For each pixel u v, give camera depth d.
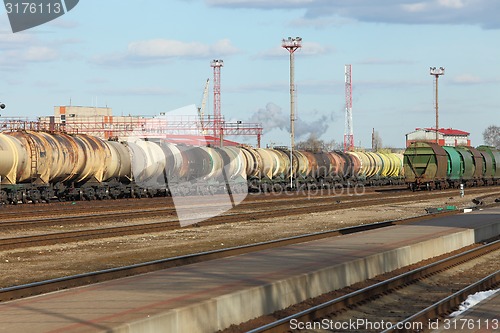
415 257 36.16
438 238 39.62
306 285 25.62
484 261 37.06
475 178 132.50
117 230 46.50
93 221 53.53
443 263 33.16
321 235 42.78
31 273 30.97
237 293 21.94
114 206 66.94
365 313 23.25
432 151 113.12
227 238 45.78
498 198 95.06
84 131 135.88
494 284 28.47
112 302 20.97
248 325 21.56
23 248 38.59
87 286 23.95
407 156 114.81
